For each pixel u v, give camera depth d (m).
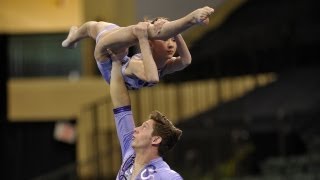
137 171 13.84
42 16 42.25
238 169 33.75
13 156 43.78
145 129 13.94
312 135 32.41
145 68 12.68
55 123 43.50
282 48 38.62
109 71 13.99
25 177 43.69
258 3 44.31
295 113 32.62
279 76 38.47
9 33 42.59
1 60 39.00
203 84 39.69
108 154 37.12
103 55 13.79
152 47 13.16
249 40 38.16
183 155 35.06
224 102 36.47
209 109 36.28
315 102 33.59
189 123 34.50
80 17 42.00
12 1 42.28
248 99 36.25
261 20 41.31
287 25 38.16
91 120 42.03
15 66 43.47
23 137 43.78
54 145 43.56
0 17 42.22
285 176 31.31
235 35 39.88
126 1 40.59
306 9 41.12
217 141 34.12
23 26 42.28
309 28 39.12
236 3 44.56
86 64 43.47
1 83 35.72
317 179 30.41
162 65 13.46
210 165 34.72
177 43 13.38
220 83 37.75
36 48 43.50
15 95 43.31
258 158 35.66
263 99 35.72
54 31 42.88
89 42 43.41
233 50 38.69
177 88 37.88
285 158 32.78
